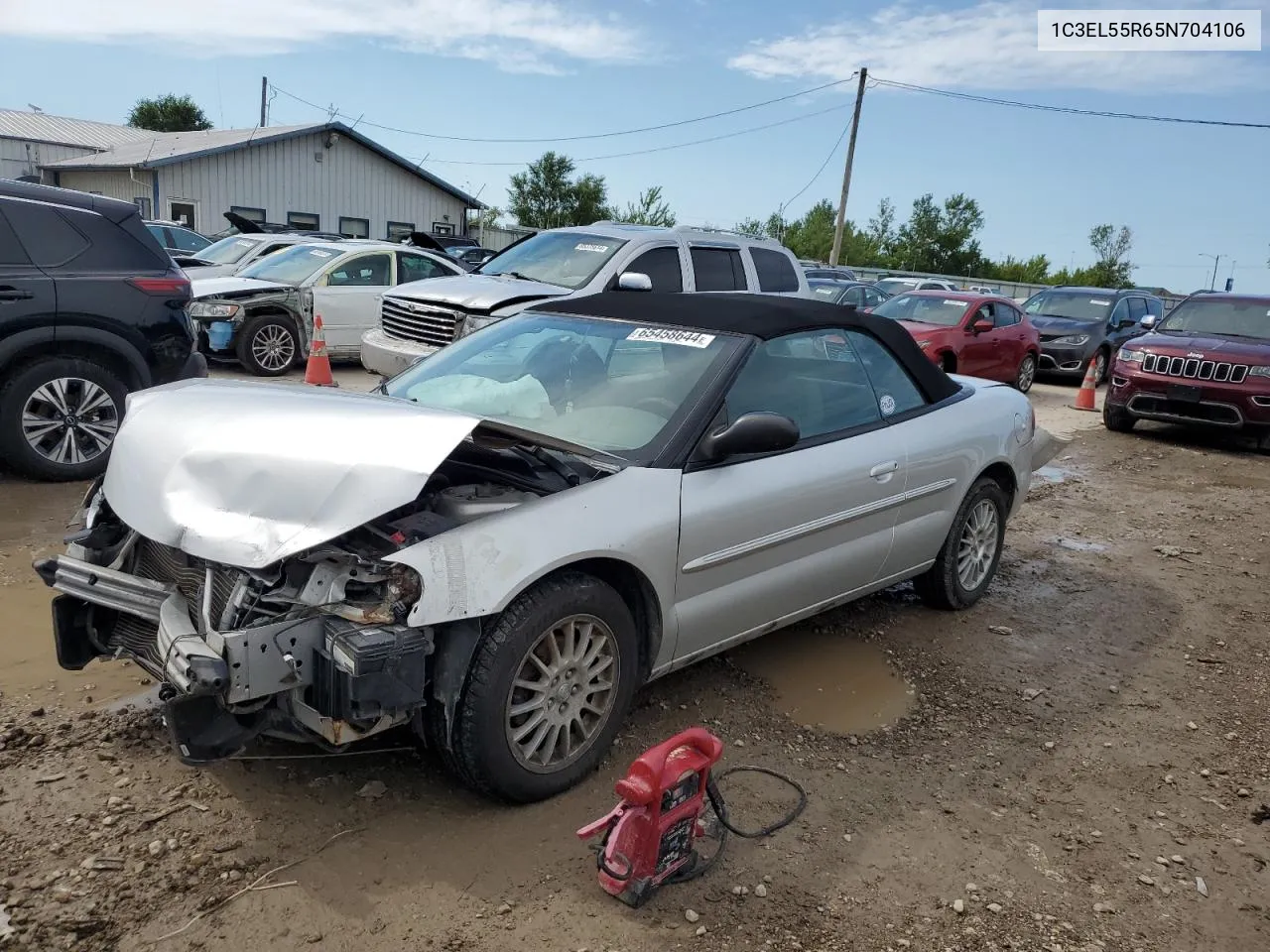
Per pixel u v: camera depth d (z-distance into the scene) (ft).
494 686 9.54
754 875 9.50
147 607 9.73
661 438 11.60
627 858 8.85
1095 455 34.19
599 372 13.07
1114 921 9.23
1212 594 19.31
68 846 9.11
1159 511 26.23
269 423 10.02
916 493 14.96
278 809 9.93
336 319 40.01
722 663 14.34
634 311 14.03
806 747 12.14
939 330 45.50
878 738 12.53
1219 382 35.53
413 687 8.97
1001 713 13.51
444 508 10.13
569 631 10.25
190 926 8.25
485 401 13.25
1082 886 9.76
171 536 9.36
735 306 13.73
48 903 8.35
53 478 21.27
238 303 37.65
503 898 8.87
